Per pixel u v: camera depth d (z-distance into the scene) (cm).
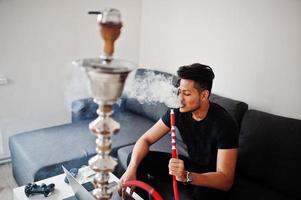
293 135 156
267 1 187
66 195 137
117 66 58
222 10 217
